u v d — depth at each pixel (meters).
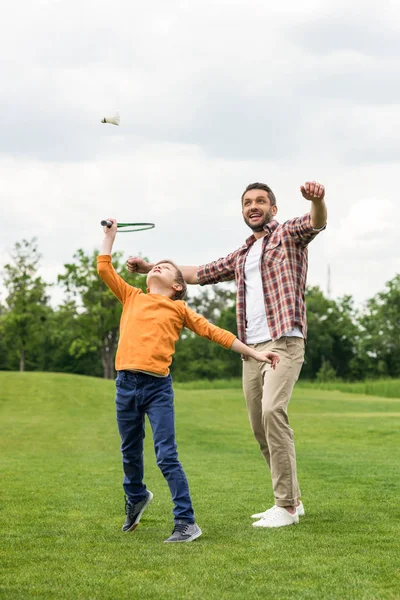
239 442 12.89
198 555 3.73
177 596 3.00
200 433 14.55
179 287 4.60
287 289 4.93
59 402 22.62
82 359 67.75
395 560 3.60
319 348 71.81
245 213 5.20
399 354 70.44
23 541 4.12
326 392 33.22
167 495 6.07
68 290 54.34
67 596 3.00
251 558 3.66
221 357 71.00
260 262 5.04
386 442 12.45
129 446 4.43
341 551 3.81
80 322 54.22
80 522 4.74
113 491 6.23
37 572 3.39
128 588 3.11
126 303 4.57
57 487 6.50
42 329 53.38
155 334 4.36
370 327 71.06
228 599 2.95
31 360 67.50
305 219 4.89
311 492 6.06
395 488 6.30
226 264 5.41
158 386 4.33
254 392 5.09
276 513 4.62
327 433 14.15
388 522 4.65
